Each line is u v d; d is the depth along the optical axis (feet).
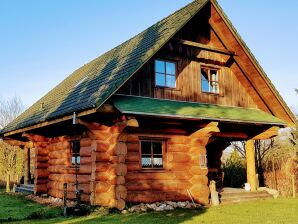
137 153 43.39
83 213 37.78
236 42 51.26
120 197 39.47
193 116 41.55
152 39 46.11
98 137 41.19
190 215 37.35
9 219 34.88
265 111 57.31
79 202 40.47
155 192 43.57
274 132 53.52
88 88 45.70
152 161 45.14
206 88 52.31
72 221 33.47
